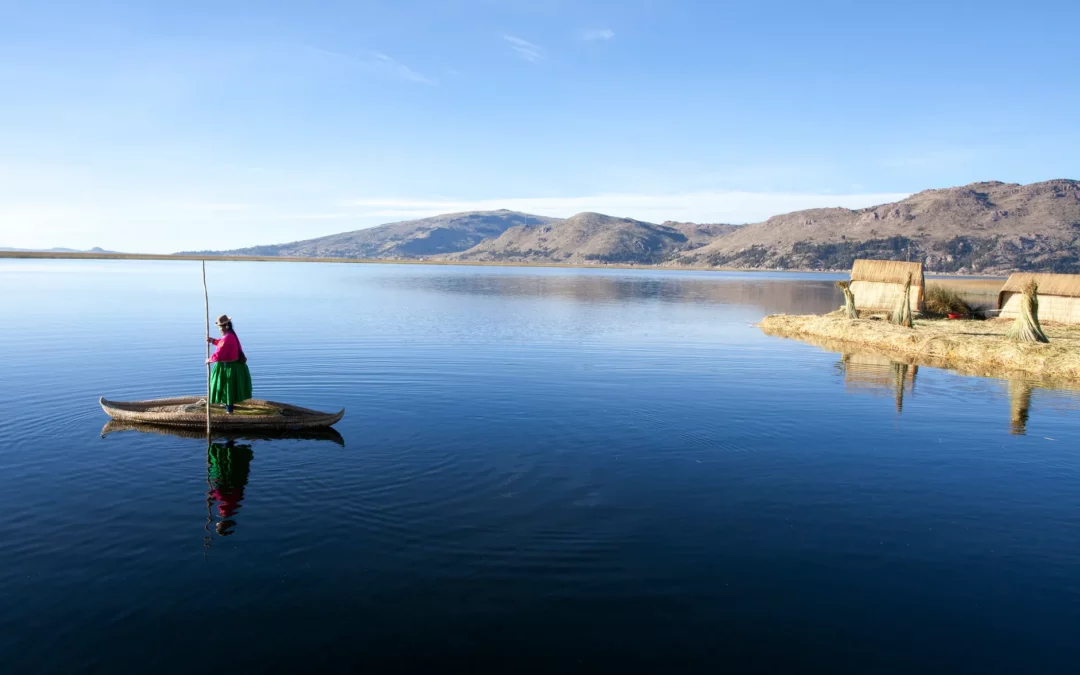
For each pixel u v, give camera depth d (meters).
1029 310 30.02
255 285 81.06
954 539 10.06
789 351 30.38
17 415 16.41
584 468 12.96
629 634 7.44
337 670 6.71
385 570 8.70
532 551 9.33
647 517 10.63
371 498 11.16
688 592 8.36
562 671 6.78
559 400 18.94
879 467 13.41
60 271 107.38
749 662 7.01
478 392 19.83
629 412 17.64
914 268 50.41
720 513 10.87
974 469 13.38
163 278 90.69
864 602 8.25
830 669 6.92
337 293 67.56
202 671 6.67
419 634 7.34
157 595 8.02
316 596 8.06
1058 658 7.17
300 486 11.66
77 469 12.45
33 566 8.69
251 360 24.98
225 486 11.62
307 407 17.73
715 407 18.47
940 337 31.47
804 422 17.00
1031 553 9.63
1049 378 24.45
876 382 22.83
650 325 41.47
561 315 47.22
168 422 15.49
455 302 57.84
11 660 6.79
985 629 7.70
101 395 18.73
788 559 9.30
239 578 8.45
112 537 9.55
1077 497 11.88
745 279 180.25
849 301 42.25
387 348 28.33
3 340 29.23
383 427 15.73
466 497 11.29
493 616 7.72
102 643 7.09
